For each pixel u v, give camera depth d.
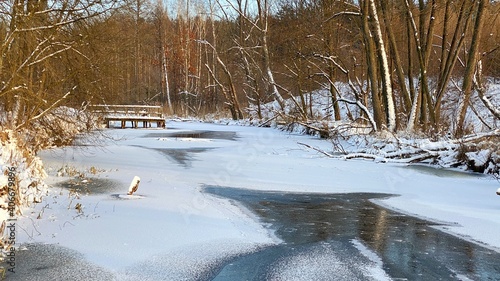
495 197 10.07
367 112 21.17
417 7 23.33
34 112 11.66
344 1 23.52
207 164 13.77
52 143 14.22
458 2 20.45
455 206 9.02
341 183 11.62
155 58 54.16
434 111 20.77
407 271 5.21
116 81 14.01
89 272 4.89
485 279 5.02
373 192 10.49
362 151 17.56
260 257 5.60
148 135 24.64
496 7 21.47
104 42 12.62
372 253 5.86
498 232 7.02
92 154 14.70
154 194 8.87
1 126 9.00
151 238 6.10
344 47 27.97
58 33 10.92
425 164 15.56
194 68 52.94
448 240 6.53
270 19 35.62
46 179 9.76
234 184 10.75
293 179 11.92
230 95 43.81
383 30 24.69
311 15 27.45
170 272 5.00
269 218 7.64
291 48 30.02
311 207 8.66
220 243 6.09
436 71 30.48
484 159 13.81
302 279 4.90
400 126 21.84
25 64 10.28
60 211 7.12
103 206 7.61
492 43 24.69
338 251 5.91
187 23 53.09
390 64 24.72
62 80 11.98
